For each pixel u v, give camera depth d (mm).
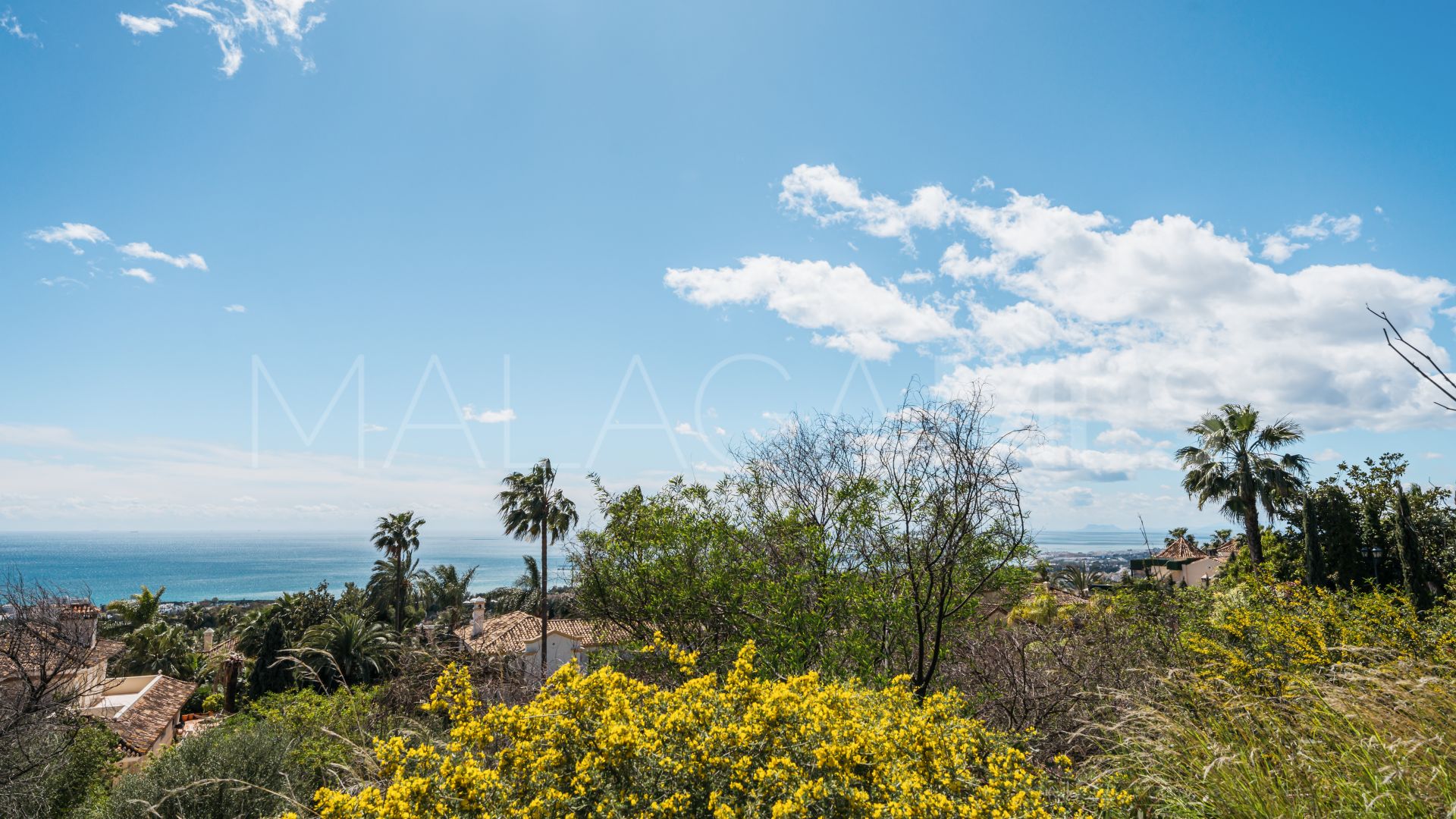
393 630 27234
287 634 25109
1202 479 20125
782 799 2494
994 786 2869
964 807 2672
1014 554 5727
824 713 2787
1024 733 4531
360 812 2473
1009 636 6352
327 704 6891
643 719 2754
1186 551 29656
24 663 9766
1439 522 15297
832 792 2531
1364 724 3475
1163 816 3271
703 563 6816
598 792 2518
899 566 5801
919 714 3143
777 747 2682
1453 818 2715
